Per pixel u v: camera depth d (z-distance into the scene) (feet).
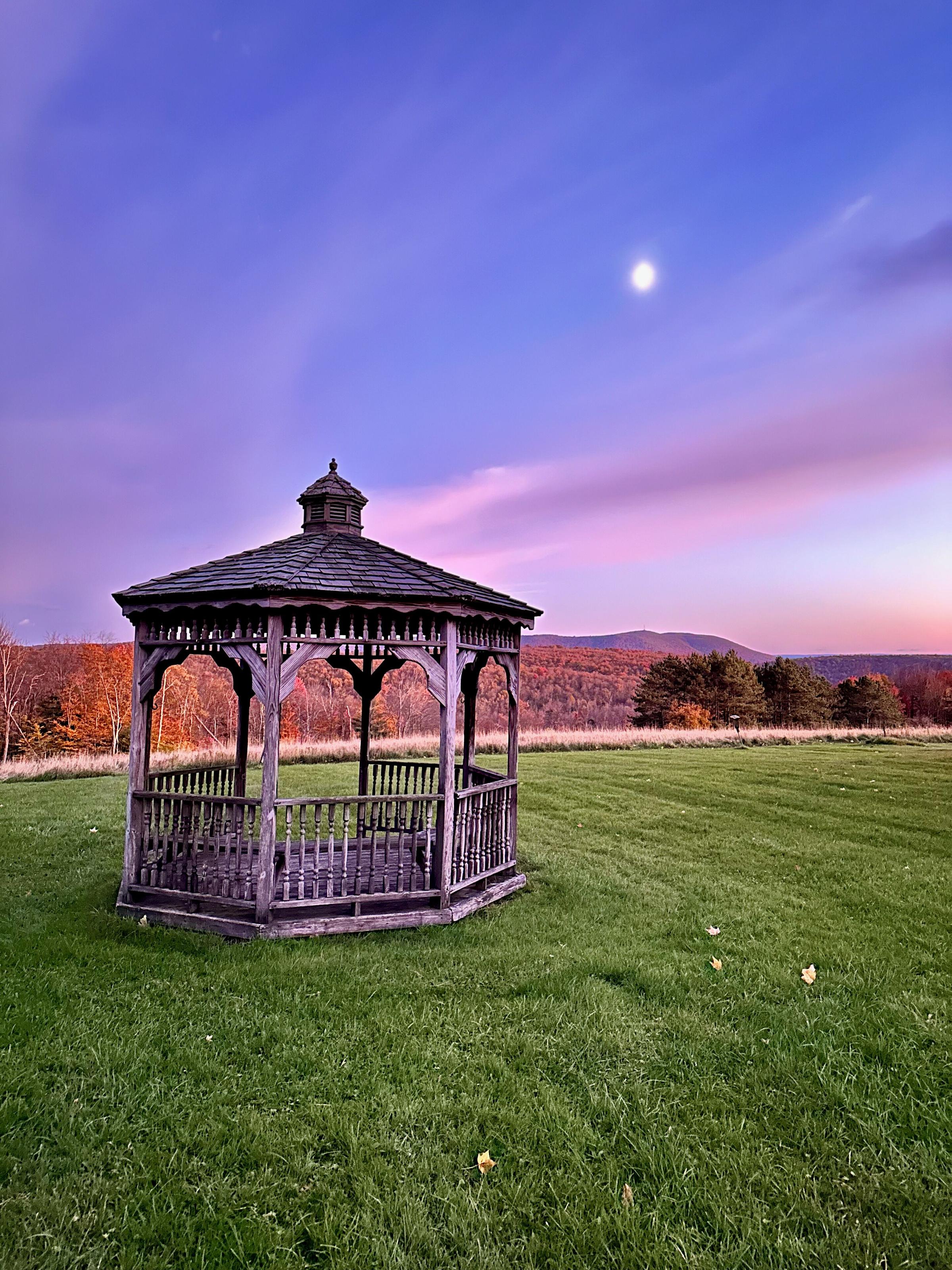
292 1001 14.43
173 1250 8.18
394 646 19.84
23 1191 9.04
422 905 20.51
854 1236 8.37
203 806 21.36
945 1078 11.80
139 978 15.55
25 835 30.83
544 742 73.67
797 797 41.96
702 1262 7.96
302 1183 9.29
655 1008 14.40
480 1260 7.98
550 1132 10.28
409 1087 11.41
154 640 20.66
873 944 18.35
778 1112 10.82
